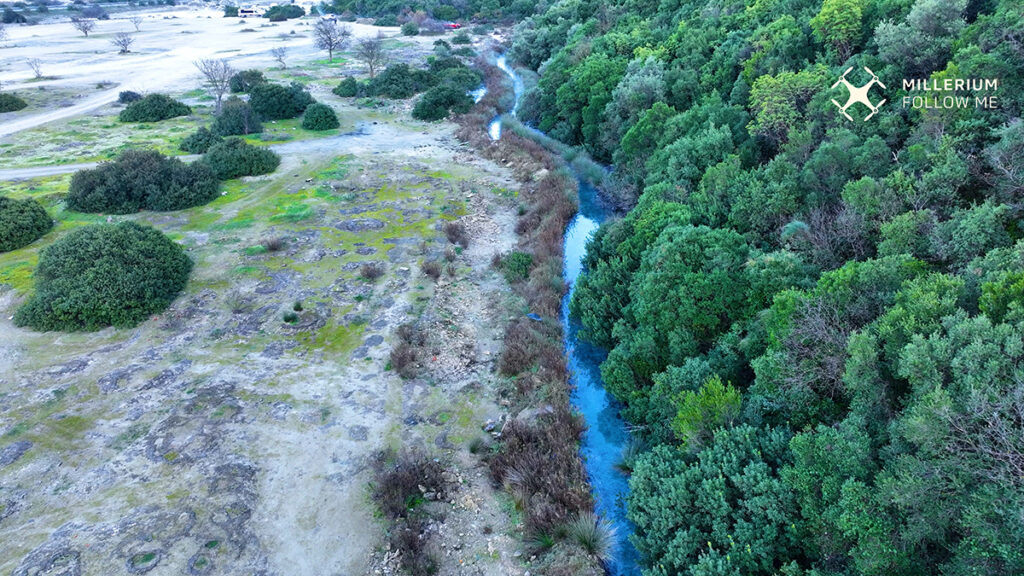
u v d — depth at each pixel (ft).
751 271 82.69
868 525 48.65
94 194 145.59
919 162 85.92
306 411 85.20
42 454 76.69
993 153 77.41
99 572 61.21
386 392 89.61
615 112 173.78
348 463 76.84
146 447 77.92
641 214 114.62
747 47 154.51
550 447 78.74
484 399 89.35
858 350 57.41
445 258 128.36
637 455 73.51
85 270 105.81
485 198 160.97
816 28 133.39
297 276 120.06
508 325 106.32
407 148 199.72
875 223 81.56
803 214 95.55
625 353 87.76
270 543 65.67
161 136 203.00
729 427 66.59
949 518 46.85
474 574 63.67
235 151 172.24
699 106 146.92
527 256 126.82
